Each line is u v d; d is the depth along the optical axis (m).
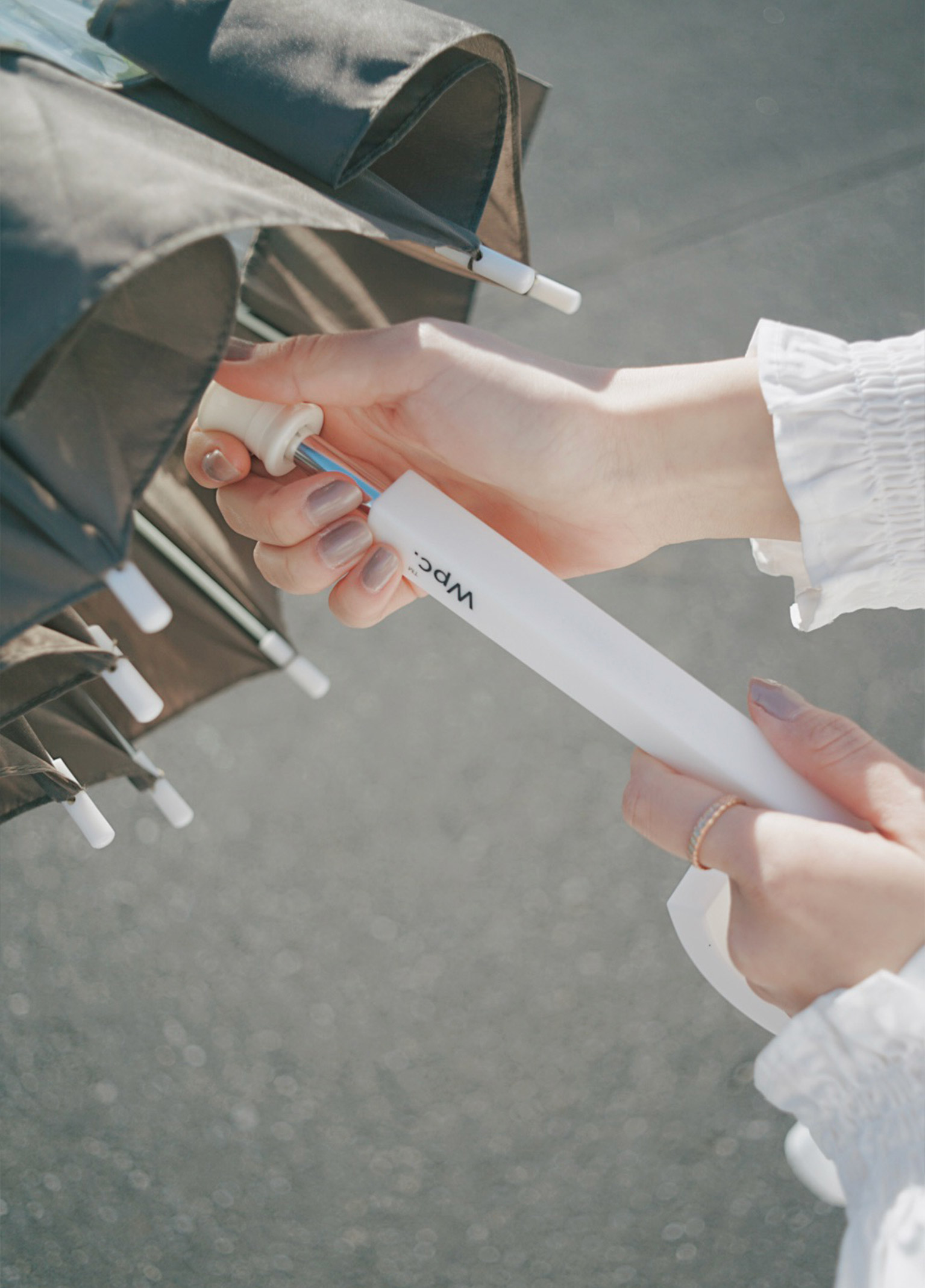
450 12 3.33
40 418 0.49
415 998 2.01
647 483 0.94
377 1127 1.91
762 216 2.96
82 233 0.47
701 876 0.80
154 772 0.94
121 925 2.07
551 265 2.83
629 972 2.04
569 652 0.79
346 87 0.64
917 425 0.85
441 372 0.90
